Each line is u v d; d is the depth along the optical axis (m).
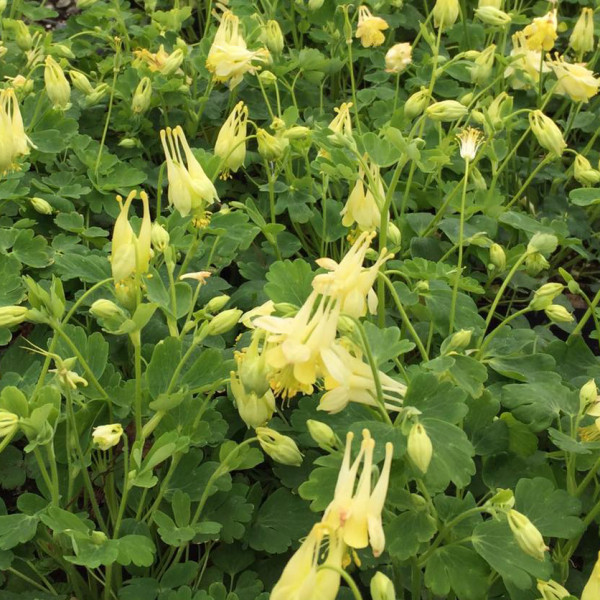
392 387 0.36
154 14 0.75
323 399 0.34
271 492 0.47
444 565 0.36
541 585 0.35
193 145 0.68
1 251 0.52
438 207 0.62
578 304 0.63
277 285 0.42
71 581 0.41
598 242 0.65
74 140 0.61
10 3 0.83
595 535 0.43
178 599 0.37
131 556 0.35
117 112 0.69
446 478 0.34
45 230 0.57
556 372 0.48
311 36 0.74
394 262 0.53
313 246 0.64
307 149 0.59
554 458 0.44
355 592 0.28
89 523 0.38
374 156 0.46
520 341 0.49
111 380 0.43
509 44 0.82
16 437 0.46
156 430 0.41
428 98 0.59
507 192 0.66
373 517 0.29
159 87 0.66
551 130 0.55
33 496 0.39
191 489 0.41
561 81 0.59
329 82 0.79
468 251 0.58
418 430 0.33
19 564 0.41
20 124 0.48
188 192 0.43
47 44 0.69
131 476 0.37
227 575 0.43
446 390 0.35
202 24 0.87
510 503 0.34
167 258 0.42
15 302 0.47
